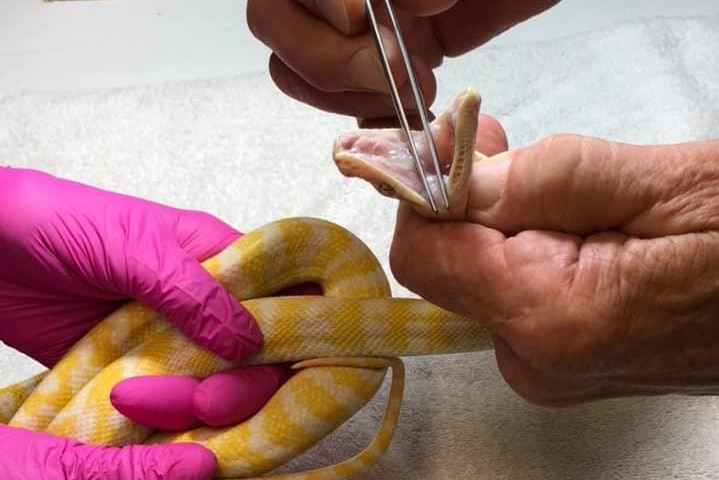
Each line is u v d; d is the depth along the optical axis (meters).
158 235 0.70
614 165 0.54
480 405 0.73
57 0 0.92
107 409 0.68
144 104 0.85
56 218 0.70
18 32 0.91
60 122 0.84
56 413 0.68
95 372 0.69
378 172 0.54
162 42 0.90
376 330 0.67
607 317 0.54
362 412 0.73
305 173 0.81
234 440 0.67
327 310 0.68
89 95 0.86
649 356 0.55
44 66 0.89
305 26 0.60
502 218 0.56
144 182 0.81
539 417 0.72
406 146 0.55
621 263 0.54
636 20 0.89
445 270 0.56
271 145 0.83
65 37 0.91
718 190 0.54
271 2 0.60
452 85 0.86
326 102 0.65
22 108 0.85
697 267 0.53
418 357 0.74
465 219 0.56
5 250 0.70
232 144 0.83
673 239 0.54
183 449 0.66
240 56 0.89
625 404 0.72
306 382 0.68
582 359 0.55
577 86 0.85
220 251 0.72
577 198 0.54
